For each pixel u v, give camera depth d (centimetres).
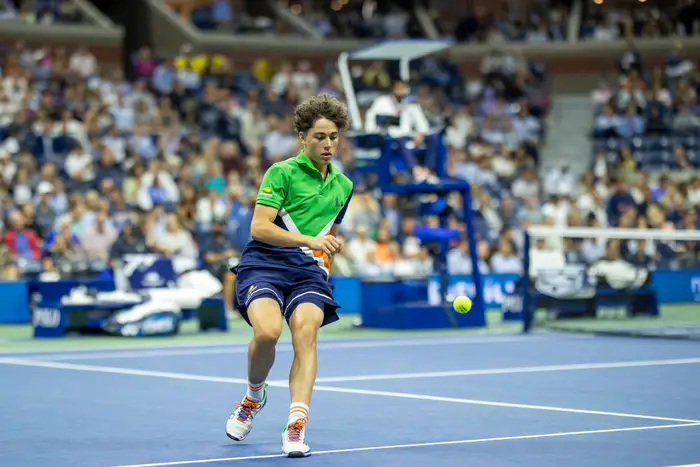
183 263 3550
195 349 2588
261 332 1205
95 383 1912
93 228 3725
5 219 3919
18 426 1438
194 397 1728
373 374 2034
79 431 1394
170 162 4578
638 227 4012
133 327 2955
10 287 3484
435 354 2419
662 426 1412
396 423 1447
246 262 1261
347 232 4147
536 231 3033
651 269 3634
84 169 4319
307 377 1211
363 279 3228
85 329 3041
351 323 3394
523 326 3042
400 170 3105
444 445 1273
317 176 1257
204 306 3145
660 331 2975
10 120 4616
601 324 3222
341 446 1270
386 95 3097
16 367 2178
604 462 1158
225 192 4341
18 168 4150
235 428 1295
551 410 1563
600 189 4988
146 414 1545
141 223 3684
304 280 1252
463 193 3130
